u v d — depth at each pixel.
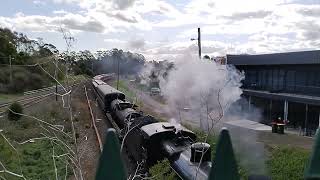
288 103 30.42
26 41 66.06
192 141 14.04
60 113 27.55
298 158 17.03
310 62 28.64
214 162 2.44
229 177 2.42
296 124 29.56
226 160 2.43
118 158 2.38
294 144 21.05
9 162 17.23
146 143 14.50
